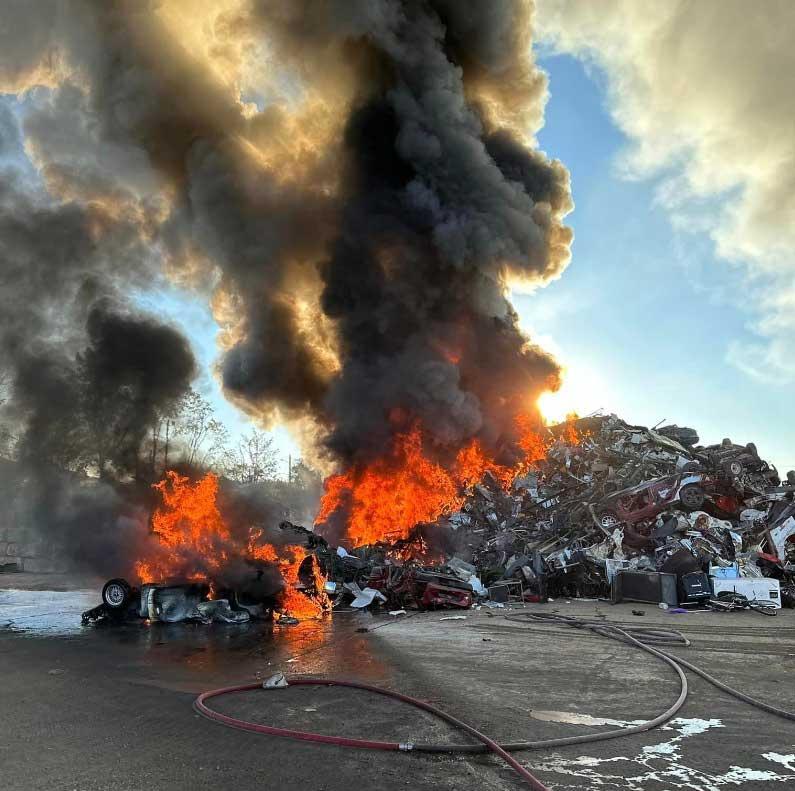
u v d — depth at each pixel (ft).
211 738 16.37
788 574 58.90
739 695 20.85
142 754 15.08
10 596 59.67
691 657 28.53
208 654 29.17
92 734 16.69
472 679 23.79
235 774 13.74
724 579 52.11
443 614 47.67
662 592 53.21
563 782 13.33
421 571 54.90
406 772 13.94
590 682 23.30
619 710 19.26
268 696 20.86
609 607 52.75
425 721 17.94
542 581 59.93
